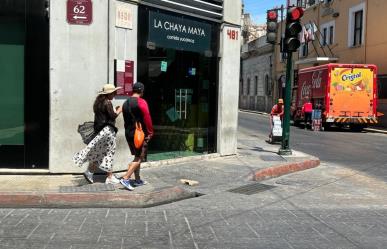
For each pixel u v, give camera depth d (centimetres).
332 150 1709
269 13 1400
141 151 859
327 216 750
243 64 6269
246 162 1238
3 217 713
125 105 861
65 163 960
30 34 950
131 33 1029
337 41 3678
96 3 960
